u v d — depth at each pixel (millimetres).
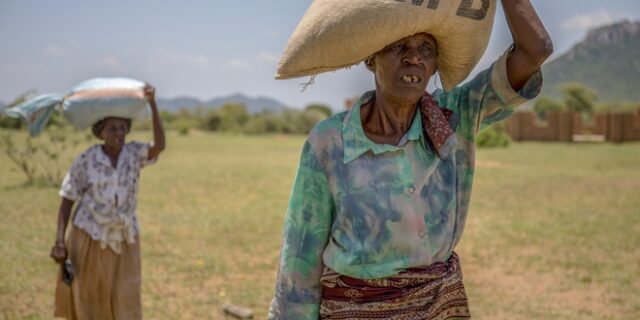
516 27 2135
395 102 2236
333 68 2232
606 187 16719
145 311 6281
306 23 2207
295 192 2322
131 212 4711
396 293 2207
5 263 7883
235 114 64875
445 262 2322
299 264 2332
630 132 42875
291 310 2348
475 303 6746
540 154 29797
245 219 11500
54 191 14242
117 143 4699
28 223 10539
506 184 17328
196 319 6113
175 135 52469
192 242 9469
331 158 2256
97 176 4586
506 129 44250
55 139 16516
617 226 11016
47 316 6043
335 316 2281
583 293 7164
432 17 2055
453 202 2295
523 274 7949
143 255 8602
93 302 4586
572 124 43281
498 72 2254
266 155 28562
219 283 7352
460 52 2205
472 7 2104
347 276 2258
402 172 2207
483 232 10492
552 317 6316
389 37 2078
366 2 2066
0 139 18453
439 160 2283
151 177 18266
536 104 75000
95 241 4547
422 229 2209
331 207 2305
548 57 2133
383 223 2188
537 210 12875
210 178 18188
